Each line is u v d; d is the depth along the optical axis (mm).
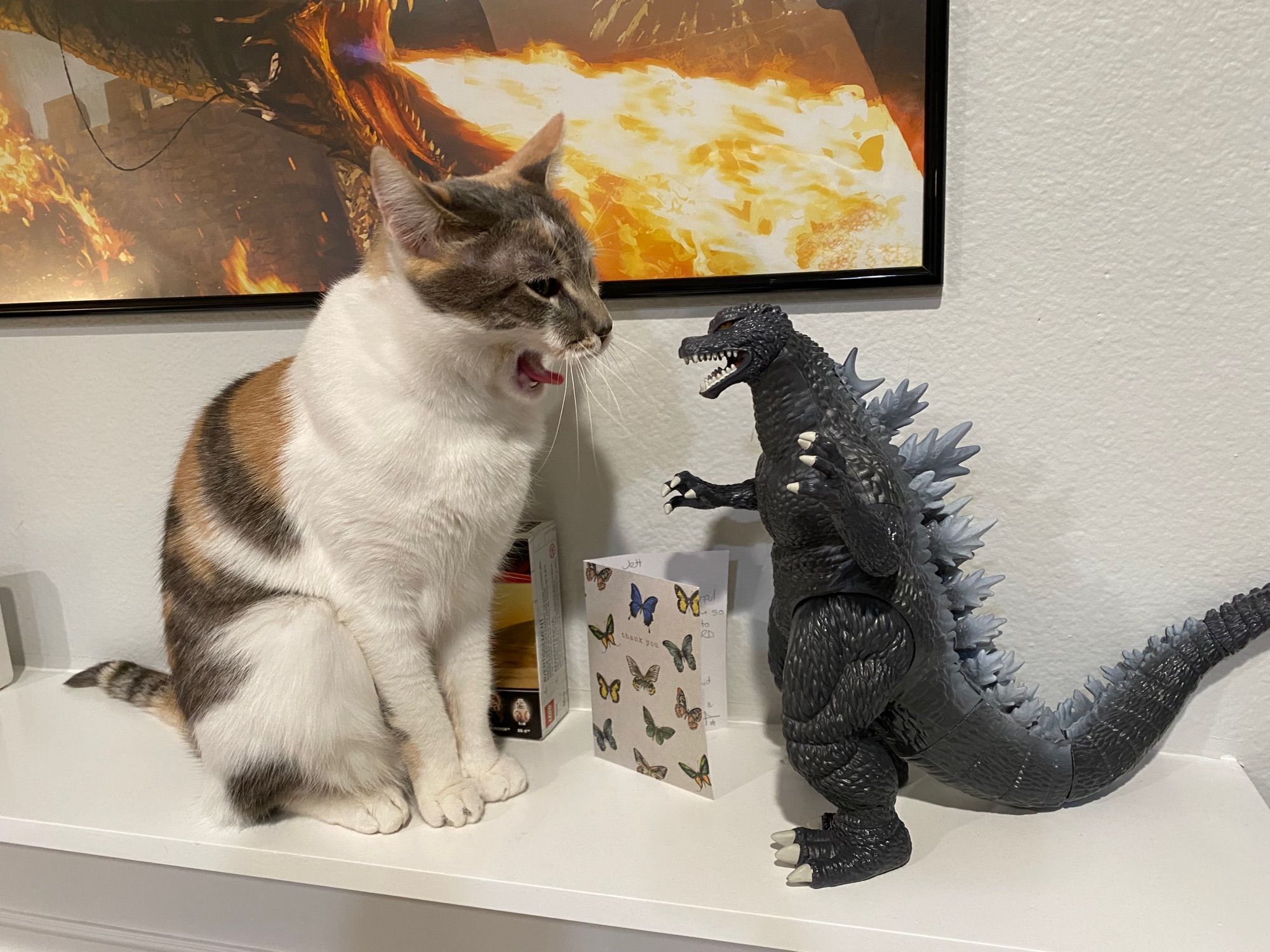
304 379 755
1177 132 729
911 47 735
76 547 1096
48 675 1143
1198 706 834
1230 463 785
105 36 897
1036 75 739
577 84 807
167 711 1008
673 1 769
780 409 658
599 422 907
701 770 788
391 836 768
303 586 779
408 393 715
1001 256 782
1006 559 850
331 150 879
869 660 644
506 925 722
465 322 681
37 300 1004
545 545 917
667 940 683
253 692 773
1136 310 771
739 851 718
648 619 790
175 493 857
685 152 802
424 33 825
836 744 660
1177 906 636
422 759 791
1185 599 821
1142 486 806
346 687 769
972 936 607
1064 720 771
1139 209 750
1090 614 845
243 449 794
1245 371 764
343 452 720
